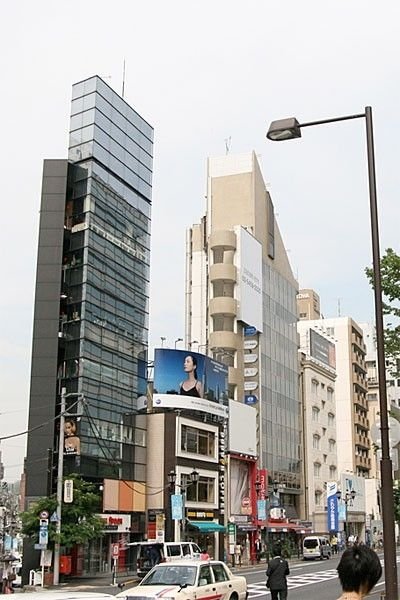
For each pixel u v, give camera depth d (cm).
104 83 5450
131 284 5619
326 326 10638
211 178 8050
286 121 1405
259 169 8256
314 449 8719
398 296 1669
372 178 1348
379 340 1286
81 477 4425
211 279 7281
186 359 5766
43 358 4806
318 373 9169
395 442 1323
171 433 5391
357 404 10469
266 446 7294
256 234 7844
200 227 8206
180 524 5203
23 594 627
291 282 8819
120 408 5225
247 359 7269
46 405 4725
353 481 9312
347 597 421
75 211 5134
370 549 438
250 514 6388
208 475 5766
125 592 1599
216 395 6094
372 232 1327
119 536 4891
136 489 5188
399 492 1499
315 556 6275
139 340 5662
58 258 4953
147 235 5969
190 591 1620
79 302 4947
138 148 5928
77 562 4391
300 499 8281
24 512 4116
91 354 4934
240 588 1877
